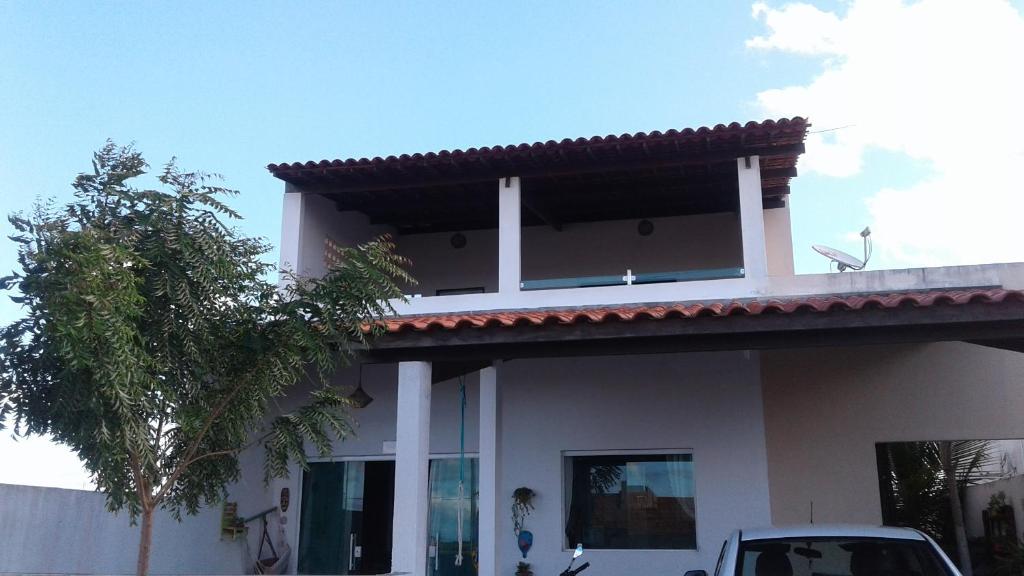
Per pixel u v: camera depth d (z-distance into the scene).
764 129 10.95
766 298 10.80
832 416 10.70
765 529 6.54
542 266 14.37
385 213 13.95
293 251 12.17
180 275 6.02
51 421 5.71
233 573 11.15
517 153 11.57
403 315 11.68
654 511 11.01
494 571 9.91
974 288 10.39
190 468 6.62
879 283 10.64
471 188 12.58
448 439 11.74
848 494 10.47
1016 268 10.38
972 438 10.36
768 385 10.95
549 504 11.16
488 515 10.07
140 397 5.41
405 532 9.07
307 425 6.63
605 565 10.83
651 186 12.66
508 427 11.53
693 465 10.95
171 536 10.19
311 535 11.92
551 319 8.99
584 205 13.56
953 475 10.77
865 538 6.19
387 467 11.87
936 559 5.97
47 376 5.69
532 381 11.61
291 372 6.59
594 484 11.28
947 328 8.43
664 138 11.15
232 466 6.86
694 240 13.94
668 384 11.22
